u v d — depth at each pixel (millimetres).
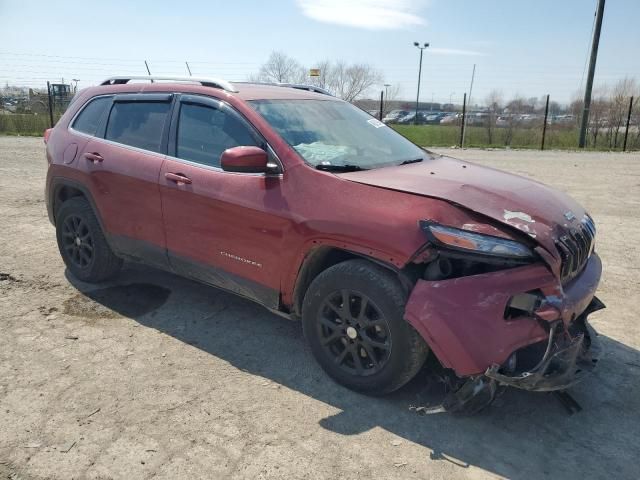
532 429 3025
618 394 3379
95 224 4680
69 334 3982
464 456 2789
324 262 3467
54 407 3096
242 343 3934
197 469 2633
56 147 4918
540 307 2752
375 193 3129
